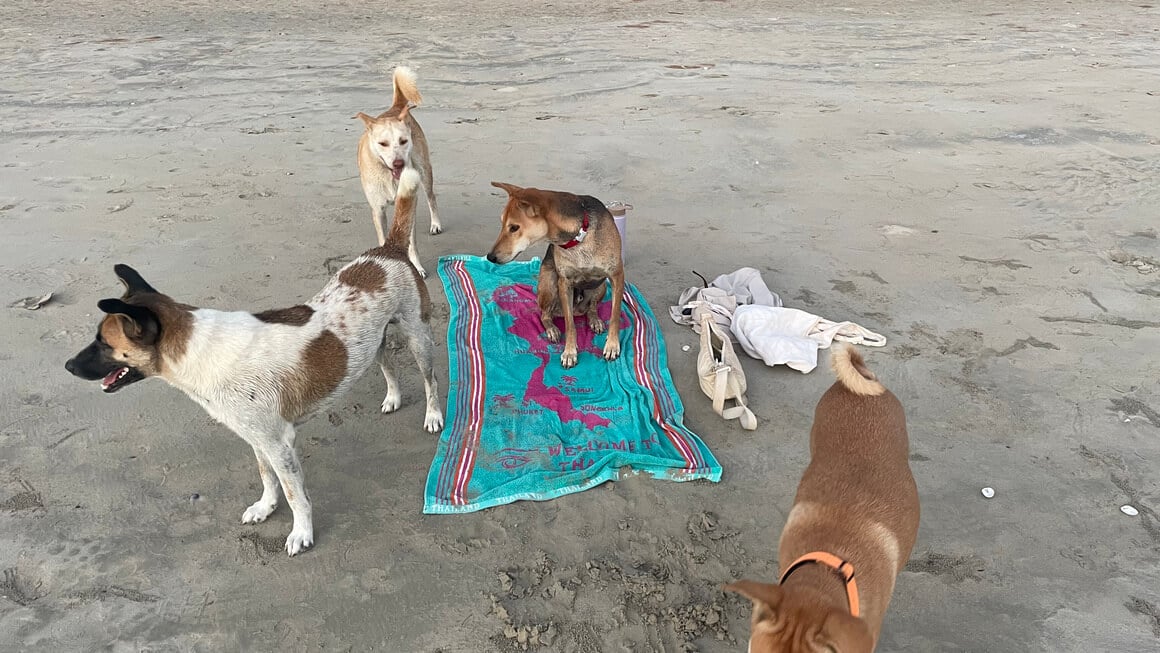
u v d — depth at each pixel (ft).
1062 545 11.98
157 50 41.78
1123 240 22.34
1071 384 15.94
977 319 18.44
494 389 15.90
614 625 10.68
